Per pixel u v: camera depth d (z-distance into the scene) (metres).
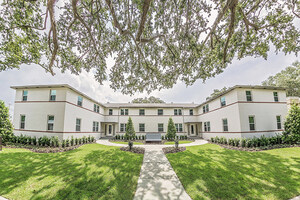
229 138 12.48
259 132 11.32
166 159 7.01
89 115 15.65
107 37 6.60
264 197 3.21
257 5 5.47
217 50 6.50
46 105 11.80
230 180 4.17
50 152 8.41
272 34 6.23
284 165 5.54
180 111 20.53
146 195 3.39
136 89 8.94
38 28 5.28
